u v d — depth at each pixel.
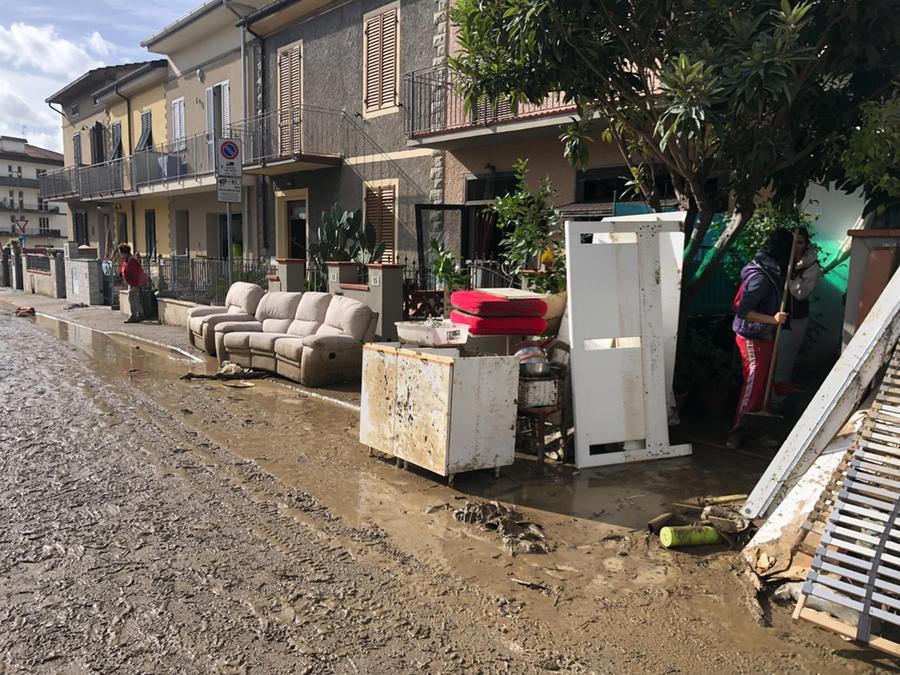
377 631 3.25
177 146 22.72
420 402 5.20
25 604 3.42
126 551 4.02
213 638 3.16
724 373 6.98
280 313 10.27
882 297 4.24
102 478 5.22
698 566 3.92
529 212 7.53
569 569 3.87
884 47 5.83
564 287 6.89
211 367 10.12
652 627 3.30
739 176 6.22
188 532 4.29
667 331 6.24
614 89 6.41
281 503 4.79
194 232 22.77
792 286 5.96
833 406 4.08
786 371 6.50
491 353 6.06
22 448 5.92
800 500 3.77
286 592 3.58
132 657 3.01
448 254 10.50
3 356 10.95
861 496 3.30
